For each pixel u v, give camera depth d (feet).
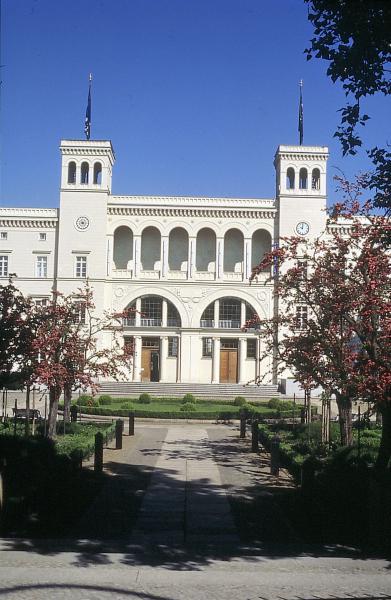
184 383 194.70
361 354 65.41
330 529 47.03
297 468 64.85
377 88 39.40
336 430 89.86
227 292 211.20
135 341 208.95
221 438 106.73
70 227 207.41
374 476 48.44
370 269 61.46
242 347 210.38
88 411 137.59
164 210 211.00
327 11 37.45
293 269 69.97
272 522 49.78
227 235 219.00
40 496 50.62
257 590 31.37
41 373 77.00
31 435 79.71
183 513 52.75
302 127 215.31
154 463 79.05
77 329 92.22
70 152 209.36
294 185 210.59
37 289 208.03
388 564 36.09
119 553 38.63
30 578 32.35
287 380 190.29
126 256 219.00
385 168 42.01
